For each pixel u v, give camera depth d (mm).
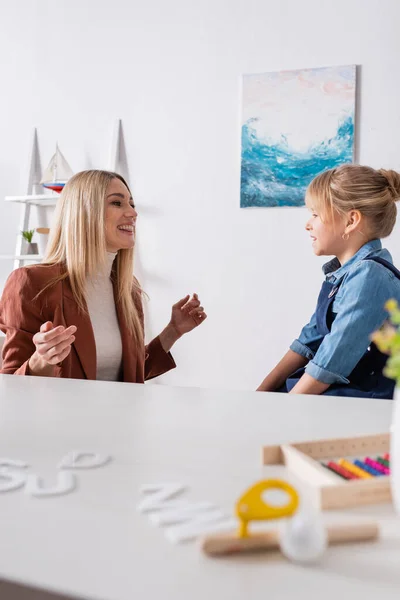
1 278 3635
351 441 684
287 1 3016
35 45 3502
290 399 1043
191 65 3193
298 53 3008
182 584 397
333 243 1587
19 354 1682
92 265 1757
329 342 1441
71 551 447
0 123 3594
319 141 2969
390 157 2893
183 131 3217
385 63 2883
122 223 1809
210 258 3184
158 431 809
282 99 3016
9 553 444
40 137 3508
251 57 3086
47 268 1766
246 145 3078
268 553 442
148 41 3270
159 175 3266
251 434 799
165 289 3266
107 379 1795
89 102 3396
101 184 1787
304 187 3002
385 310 1433
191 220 3213
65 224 1800
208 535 441
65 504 543
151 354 1994
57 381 1213
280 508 455
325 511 532
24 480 603
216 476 624
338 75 2928
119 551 447
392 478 497
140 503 546
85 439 765
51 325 1300
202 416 903
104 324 1804
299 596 383
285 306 3066
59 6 3443
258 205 3070
